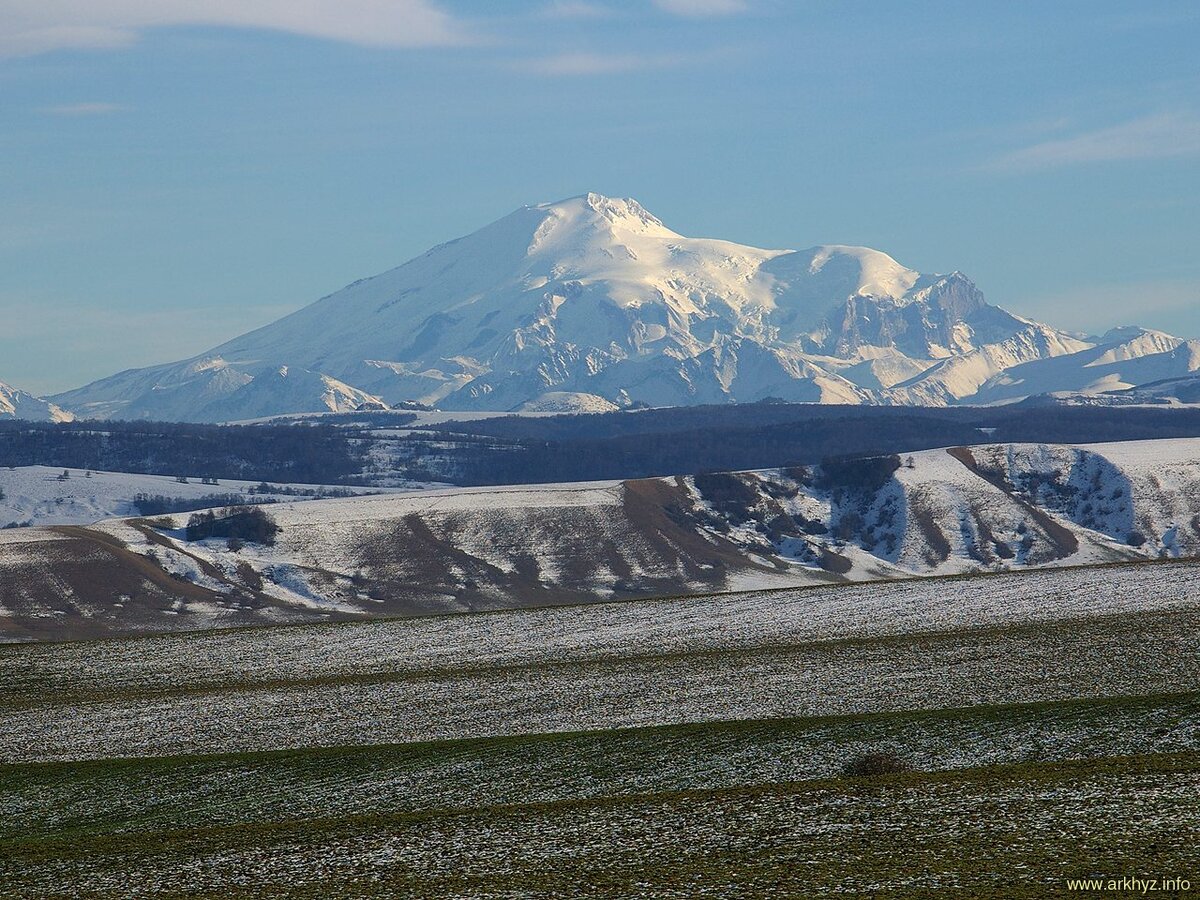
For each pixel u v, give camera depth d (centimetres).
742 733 12925
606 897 7731
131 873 9069
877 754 10825
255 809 11606
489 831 9450
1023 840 8050
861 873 7756
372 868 8725
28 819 11794
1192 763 9425
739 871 8006
